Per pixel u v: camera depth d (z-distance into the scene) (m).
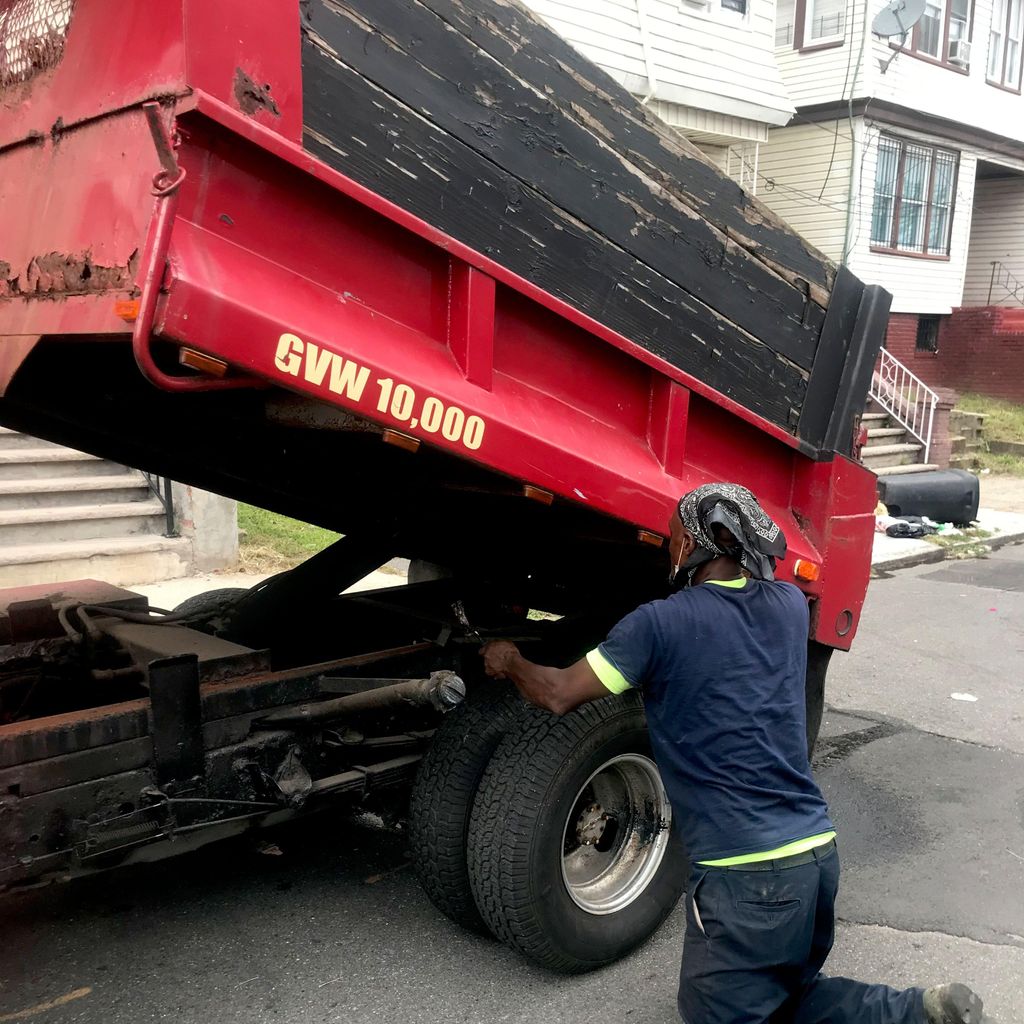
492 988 3.28
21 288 2.73
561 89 2.95
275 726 3.17
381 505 4.60
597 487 3.12
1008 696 6.45
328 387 2.41
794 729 2.61
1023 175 21.52
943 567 10.52
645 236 3.23
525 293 2.88
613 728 3.27
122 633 3.62
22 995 3.15
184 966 3.33
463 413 2.71
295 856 4.09
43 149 2.65
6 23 2.85
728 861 2.48
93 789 2.75
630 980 3.37
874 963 3.49
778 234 3.67
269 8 2.29
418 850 3.32
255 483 4.45
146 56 2.27
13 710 3.34
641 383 3.36
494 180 2.83
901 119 17.27
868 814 4.68
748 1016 2.43
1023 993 3.35
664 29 12.41
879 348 4.15
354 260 2.56
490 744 3.28
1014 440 17.30
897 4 15.42
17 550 7.05
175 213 2.13
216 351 2.20
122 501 7.98
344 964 3.37
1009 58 19.52
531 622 4.18
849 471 4.09
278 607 4.41
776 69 14.20
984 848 4.37
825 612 4.11
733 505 2.65
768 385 3.79
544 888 3.14
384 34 2.55
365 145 2.55
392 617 4.39
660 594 4.34
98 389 3.59
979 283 22.67
